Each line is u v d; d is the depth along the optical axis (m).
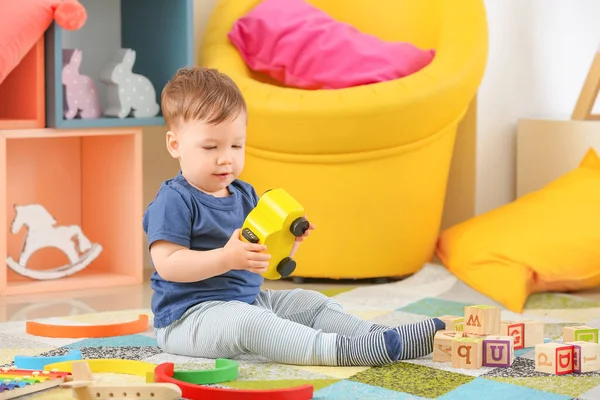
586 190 2.50
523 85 3.01
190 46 2.53
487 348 1.53
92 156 2.61
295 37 2.60
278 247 1.52
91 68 2.69
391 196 2.45
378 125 2.35
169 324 1.62
